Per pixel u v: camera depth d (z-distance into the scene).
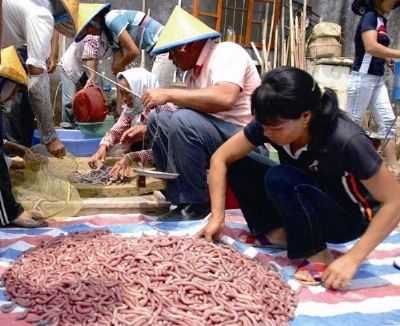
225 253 2.19
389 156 4.87
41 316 1.79
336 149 2.02
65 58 5.58
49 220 2.93
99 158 3.71
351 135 1.99
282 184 2.25
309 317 1.94
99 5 4.64
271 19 7.93
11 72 2.85
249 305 1.83
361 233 2.38
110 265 2.04
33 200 2.99
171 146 2.91
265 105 1.89
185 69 3.06
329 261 2.35
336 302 2.08
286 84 1.87
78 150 4.49
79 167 3.89
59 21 3.37
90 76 5.14
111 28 4.61
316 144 2.07
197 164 2.91
